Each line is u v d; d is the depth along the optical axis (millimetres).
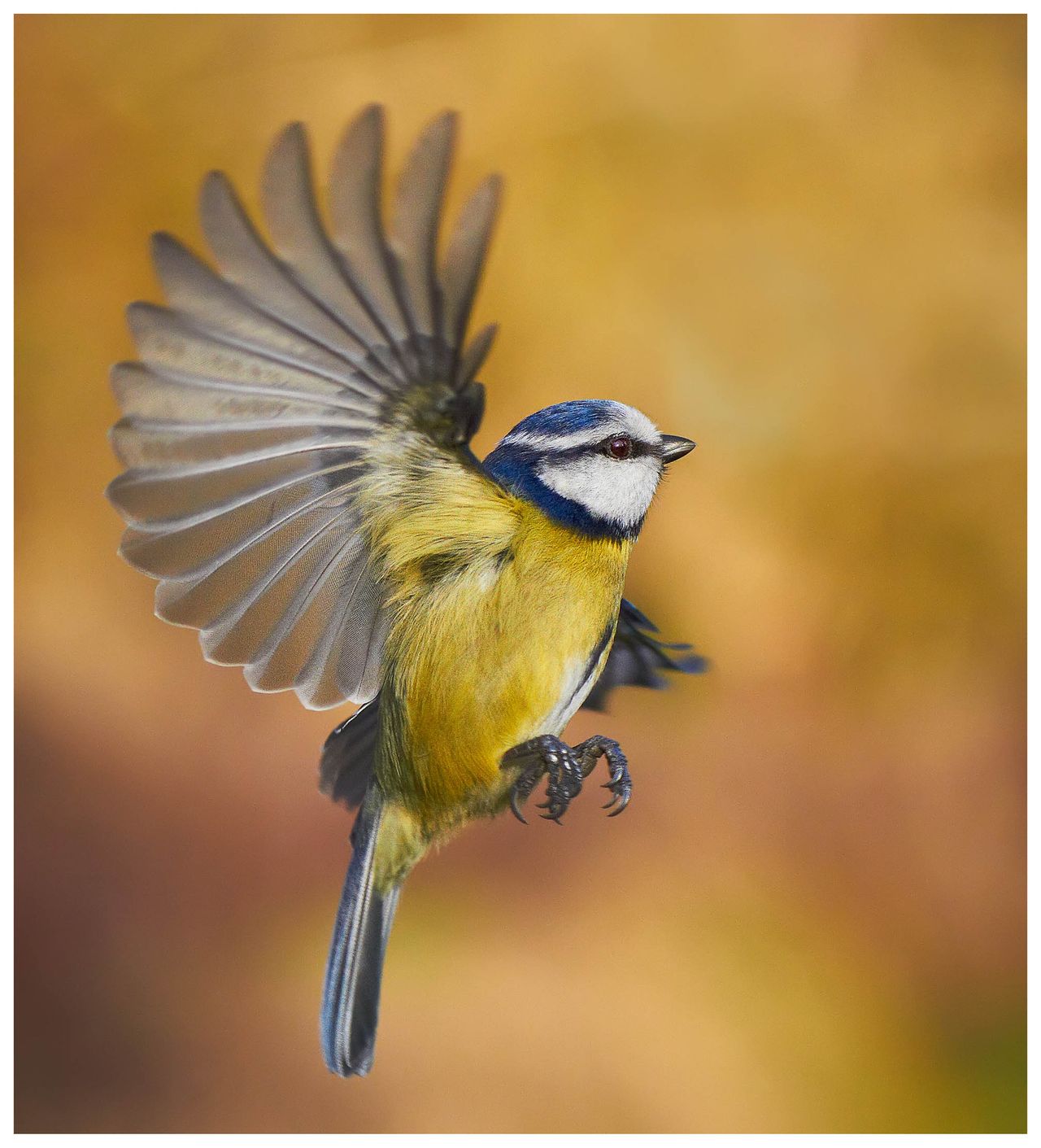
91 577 11641
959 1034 9914
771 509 12102
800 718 11500
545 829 10766
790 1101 9688
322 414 5203
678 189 12852
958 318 12359
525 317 12625
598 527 6125
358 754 6613
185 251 4684
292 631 5699
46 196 12516
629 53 12969
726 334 12531
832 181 12750
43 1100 9148
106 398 12305
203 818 10281
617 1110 9477
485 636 5875
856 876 10695
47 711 10625
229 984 9711
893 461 12141
